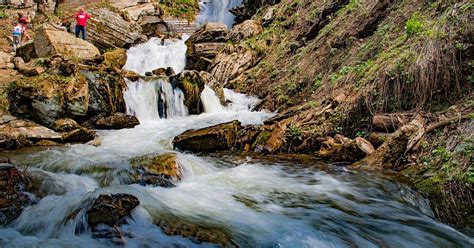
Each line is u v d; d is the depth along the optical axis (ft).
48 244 13.94
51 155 24.75
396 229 15.80
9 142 26.61
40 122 31.22
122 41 53.88
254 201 18.28
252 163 24.20
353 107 27.17
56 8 65.46
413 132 22.13
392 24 34.14
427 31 26.86
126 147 27.94
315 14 45.27
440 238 15.19
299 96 37.09
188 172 21.76
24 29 51.85
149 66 50.24
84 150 26.50
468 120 20.70
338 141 25.36
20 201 17.28
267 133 28.14
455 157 19.04
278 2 56.95
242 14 62.95
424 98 24.50
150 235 14.44
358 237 15.10
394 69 26.37
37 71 35.99
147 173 20.43
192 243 13.94
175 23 66.85
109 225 14.61
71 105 31.89
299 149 26.89
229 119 35.50
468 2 26.18
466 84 23.77
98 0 67.67
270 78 42.47
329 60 37.86
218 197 18.65
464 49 24.29
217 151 27.40
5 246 13.87
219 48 51.03
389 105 25.96
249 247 13.97
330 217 16.71
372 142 24.16
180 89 38.78
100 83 34.47
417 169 20.21
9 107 31.27
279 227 15.65
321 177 21.44
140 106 36.76
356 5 40.57
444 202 17.31
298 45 44.11
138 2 73.05
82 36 50.24
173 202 17.62
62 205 16.63
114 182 20.18
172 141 28.53
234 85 45.21
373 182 19.80
